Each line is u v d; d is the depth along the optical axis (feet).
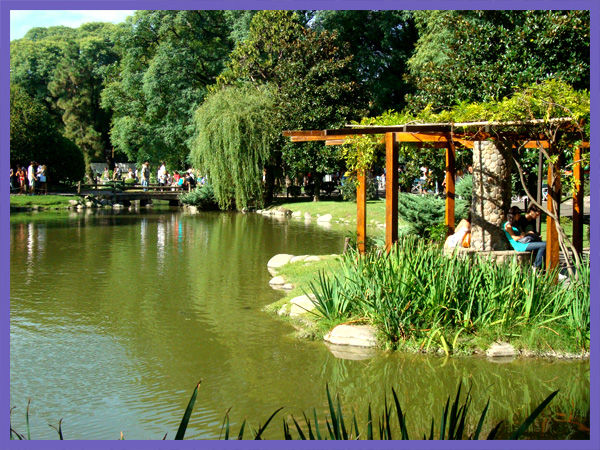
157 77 139.33
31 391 21.53
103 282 41.86
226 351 25.76
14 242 64.85
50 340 27.84
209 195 116.06
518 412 19.03
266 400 20.30
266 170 114.73
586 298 25.07
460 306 26.00
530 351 24.23
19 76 201.57
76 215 102.58
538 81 53.36
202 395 20.83
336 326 27.17
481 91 57.00
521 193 62.64
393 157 33.32
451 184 43.62
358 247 38.91
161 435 17.76
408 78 68.13
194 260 51.70
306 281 37.81
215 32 149.69
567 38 54.80
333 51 104.01
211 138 105.50
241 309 33.37
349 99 103.76
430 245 29.76
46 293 38.17
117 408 19.88
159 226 82.99
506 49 57.31
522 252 33.09
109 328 29.84
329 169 103.71
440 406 19.63
